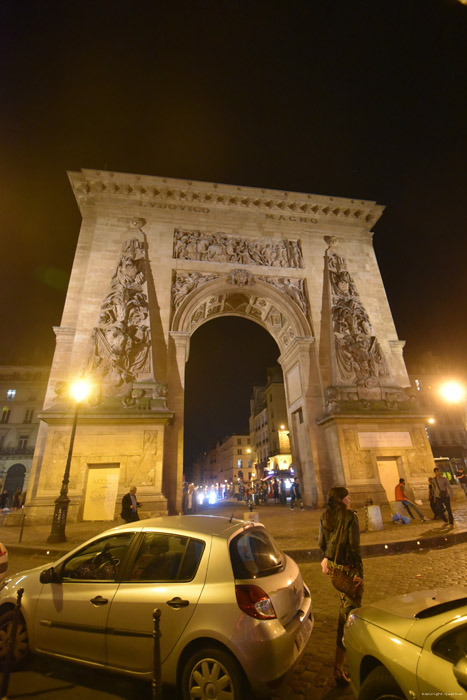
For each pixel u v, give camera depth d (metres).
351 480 17.62
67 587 4.21
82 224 22.45
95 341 18.56
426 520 12.78
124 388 17.66
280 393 52.25
